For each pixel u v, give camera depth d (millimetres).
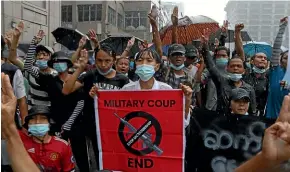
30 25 17266
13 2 15234
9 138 1639
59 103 3996
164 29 9484
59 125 3904
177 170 3293
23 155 1642
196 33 9008
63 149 3203
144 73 3379
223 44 6777
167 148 3312
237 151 3342
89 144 4031
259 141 3295
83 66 3902
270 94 4488
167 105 3299
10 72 3924
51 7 19594
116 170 3451
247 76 5051
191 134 3408
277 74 4457
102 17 33094
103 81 3977
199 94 4816
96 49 4184
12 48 4570
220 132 3375
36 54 4926
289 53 3969
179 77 4621
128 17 38469
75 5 34188
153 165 3352
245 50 9531
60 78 4180
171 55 4559
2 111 1611
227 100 4141
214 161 3389
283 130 1370
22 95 3955
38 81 4281
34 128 3059
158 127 3328
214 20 9344
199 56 6027
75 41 7969
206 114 3402
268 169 1400
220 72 4445
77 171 3826
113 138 3455
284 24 4598
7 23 14617
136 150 3387
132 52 8883
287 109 1432
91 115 3945
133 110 3383
